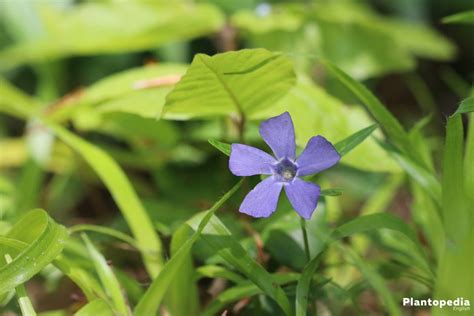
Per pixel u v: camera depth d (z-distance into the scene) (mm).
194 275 432
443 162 397
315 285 417
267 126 381
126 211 456
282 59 414
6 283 379
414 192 503
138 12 551
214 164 624
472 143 406
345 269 484
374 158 465
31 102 602
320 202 445
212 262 437
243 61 407
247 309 432
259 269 396
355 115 482
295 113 471
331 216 505
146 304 397
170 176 623
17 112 605
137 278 508
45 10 617
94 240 478
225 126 539
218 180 604
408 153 430
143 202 504
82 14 552
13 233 406
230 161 378
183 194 598
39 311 519
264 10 580
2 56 628
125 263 518
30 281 533
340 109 482
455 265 398
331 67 424
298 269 431
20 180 625
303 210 372
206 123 607
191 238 387
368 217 403
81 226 438
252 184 547
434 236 445
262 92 435
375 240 460
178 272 428
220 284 470
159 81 483
